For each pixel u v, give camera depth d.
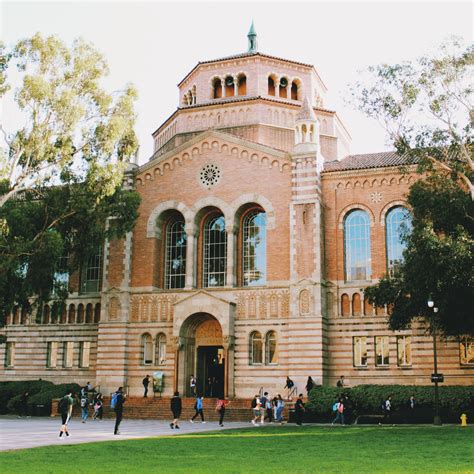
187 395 54.44
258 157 56.12
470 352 48.88
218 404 43.84
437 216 42.25
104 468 20.34
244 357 53.09
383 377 50.28
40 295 49.38
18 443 29.61
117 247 58.38
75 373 59.53
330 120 67.25
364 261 53.00
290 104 64.62
